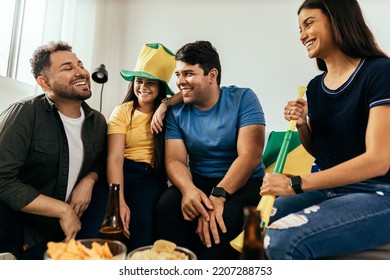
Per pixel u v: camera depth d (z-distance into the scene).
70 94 1.18
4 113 1.13
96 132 1.29
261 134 1.18
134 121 1.38
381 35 1.90
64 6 1.78
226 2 2.14
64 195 1.18
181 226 1.06
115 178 1.21
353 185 0.91
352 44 0.92
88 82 1.25
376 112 0.82
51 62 1.18
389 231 0.77
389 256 0.77
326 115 1.00
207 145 1.22
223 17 2.13
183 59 1.20
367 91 0.87
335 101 0.96
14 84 1.54
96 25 2.05
